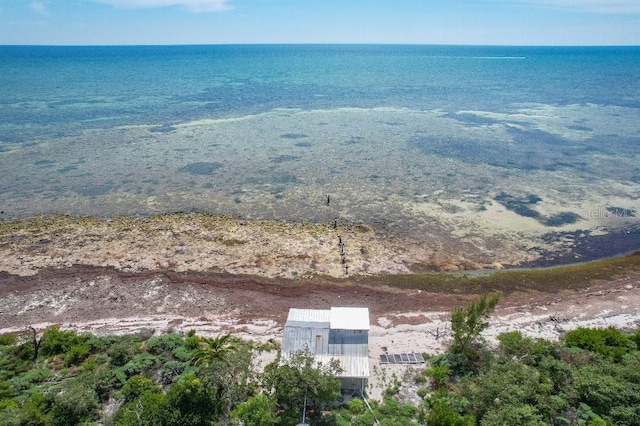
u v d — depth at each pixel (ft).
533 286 138.72
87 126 313.12
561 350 105.50
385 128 317.01
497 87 523.70
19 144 269.44
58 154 253.24
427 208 187.73
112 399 96.07
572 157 251.19
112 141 279.28
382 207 188.65
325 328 101.96
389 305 130.31
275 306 129.90
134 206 190.49
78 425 88.07
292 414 89.61
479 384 94.58
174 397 88.58
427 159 248.32
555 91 490.08
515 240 163.73
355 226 172.86
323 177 222.07
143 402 89.76
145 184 213.46
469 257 153.58
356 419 89.97
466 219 178.40
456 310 109.50
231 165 239.50
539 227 172.76
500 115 361.51
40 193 201.77
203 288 137.28
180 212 184.85
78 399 90.17
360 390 98.07
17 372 104.01
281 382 89.86
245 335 116.98
